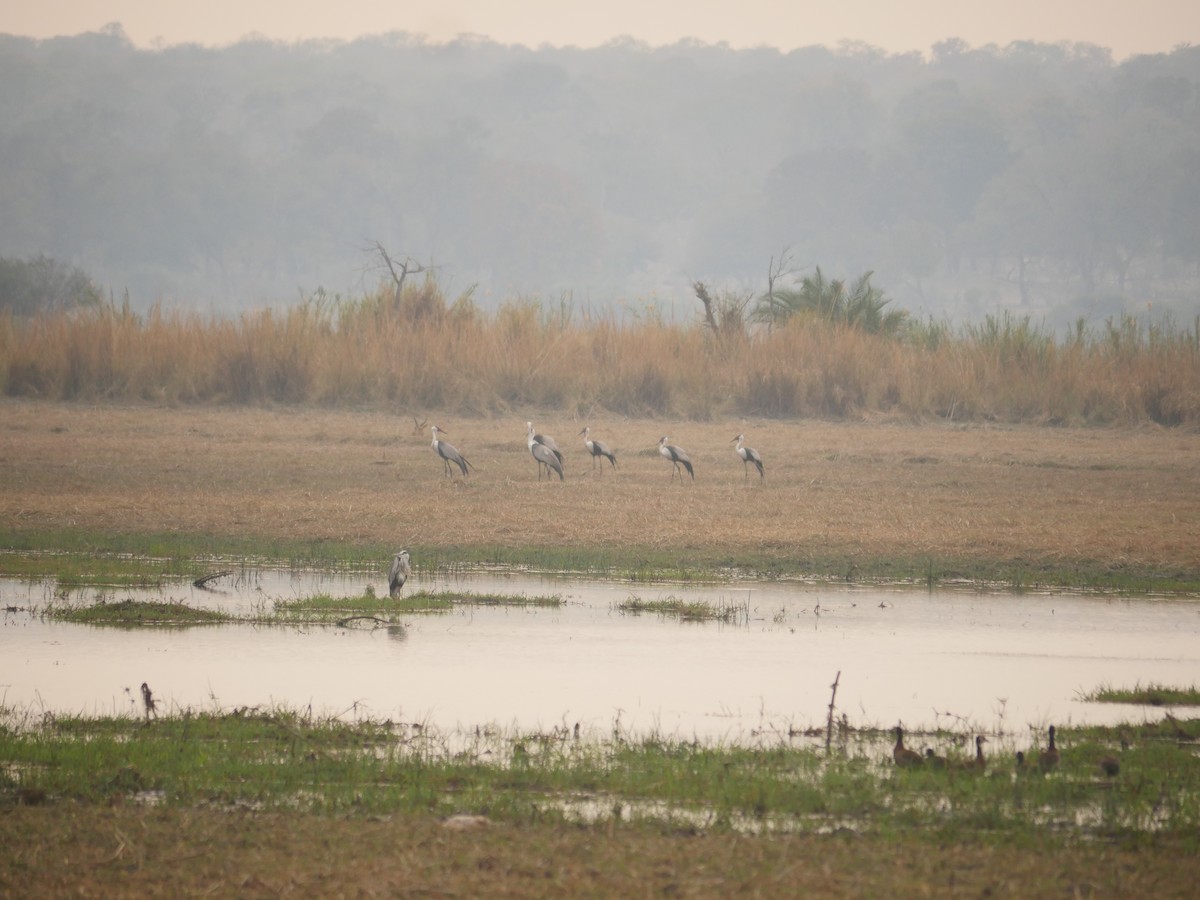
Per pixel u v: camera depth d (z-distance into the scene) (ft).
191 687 50.39
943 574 75.41
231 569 73.56
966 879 32.35
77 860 32.78
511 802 37.68
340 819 36.09
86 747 41.91
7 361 155.53
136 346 158.10
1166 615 66.08
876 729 46.16
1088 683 53.21
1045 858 33.86
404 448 124.67
